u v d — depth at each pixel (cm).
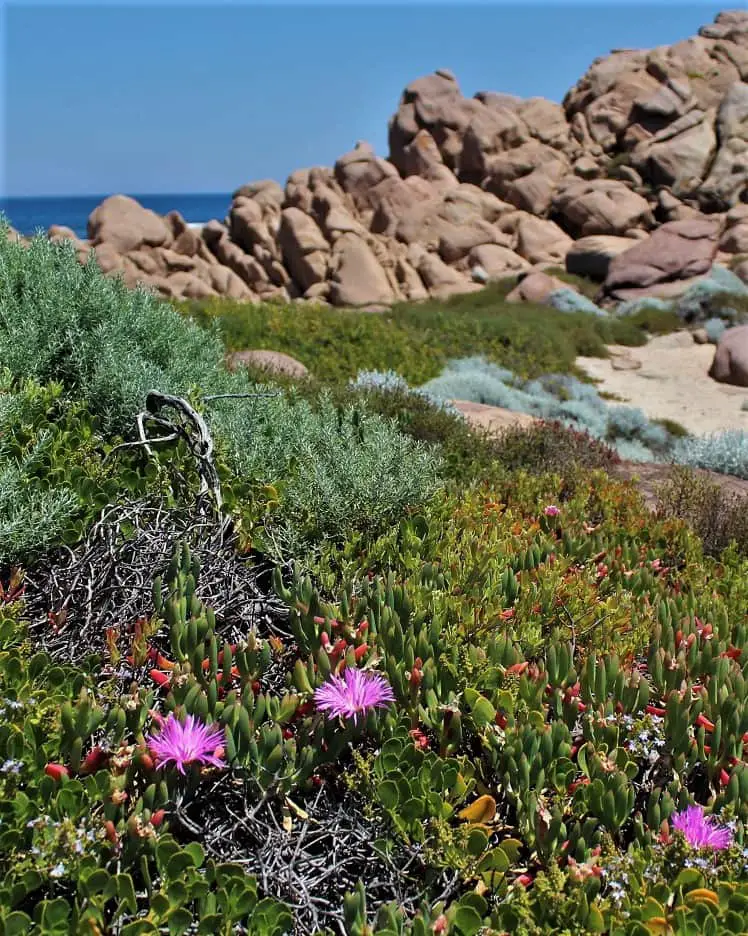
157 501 353
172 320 548
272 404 475
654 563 416
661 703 267
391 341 1664
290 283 3250
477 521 403
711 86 3884
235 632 291
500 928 194
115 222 3094
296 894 204
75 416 405
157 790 210
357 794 231
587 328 2162
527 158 3762
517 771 230
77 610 283
